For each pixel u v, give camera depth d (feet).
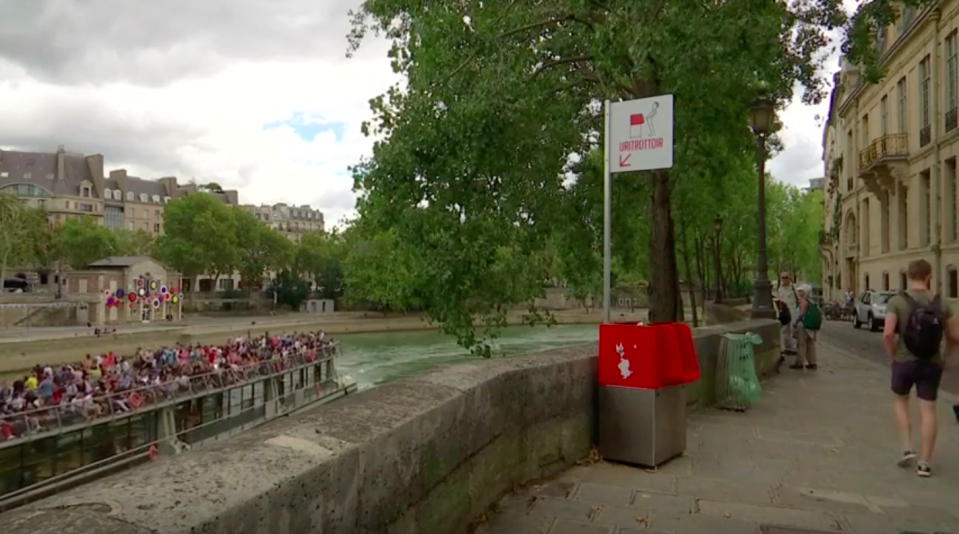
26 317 197.26
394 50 41.45
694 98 37.50
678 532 13.62
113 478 6.06
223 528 5.50
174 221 290.35
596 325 266.16
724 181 79.15
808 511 15.14
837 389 34.58
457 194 35.14
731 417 26.58
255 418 109.50
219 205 299.79
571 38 37.68
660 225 37.91
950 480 17.84
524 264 38.06
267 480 6.37
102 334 156.56
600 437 18.89
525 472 15.90
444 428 11.37
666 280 37.55
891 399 31.27
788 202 228.22
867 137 152.87
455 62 35.83
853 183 161.68
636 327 18.48
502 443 14.67
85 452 76.79
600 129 45.24
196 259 286.87
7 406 71.56
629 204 50.70
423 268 35.70
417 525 10.10
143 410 84.69
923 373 18.69
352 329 258.78
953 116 101.24
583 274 47.01
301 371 134.21
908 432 19.21
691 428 24.27
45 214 273.75
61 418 73.61
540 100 38.40
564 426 17.74
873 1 36.68
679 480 17.16
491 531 13.14
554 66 40.22
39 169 436.76
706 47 28.66
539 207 39.24
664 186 37.96
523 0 36.86
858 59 39.22
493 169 35.50
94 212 449.06
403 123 35.81
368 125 36.94
